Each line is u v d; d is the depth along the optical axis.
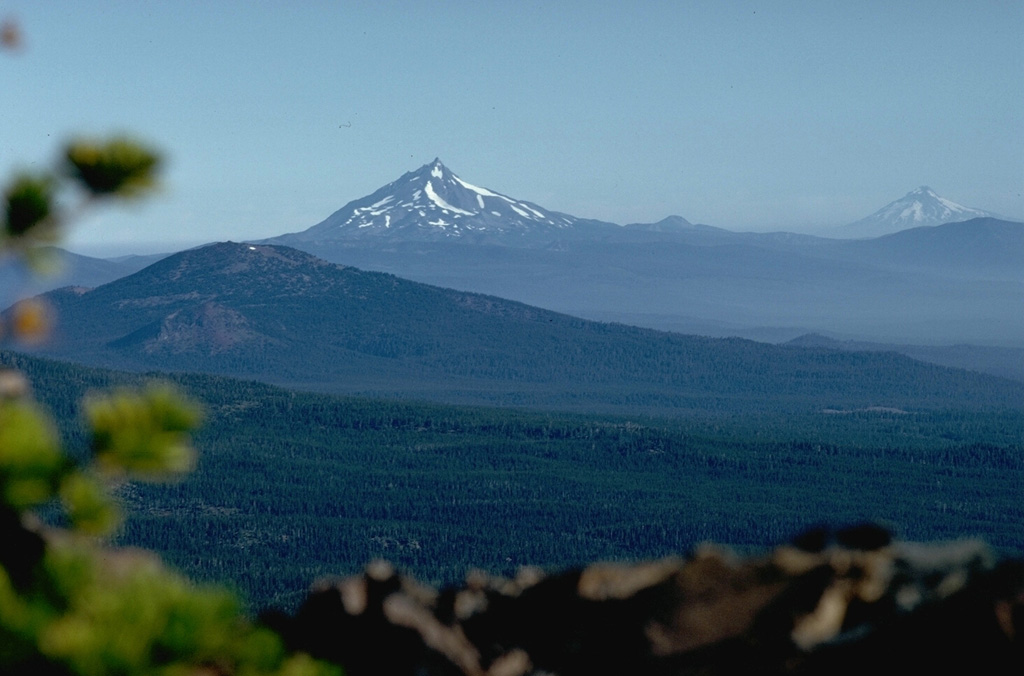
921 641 47.12
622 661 52.12
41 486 34.78
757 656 49.72
